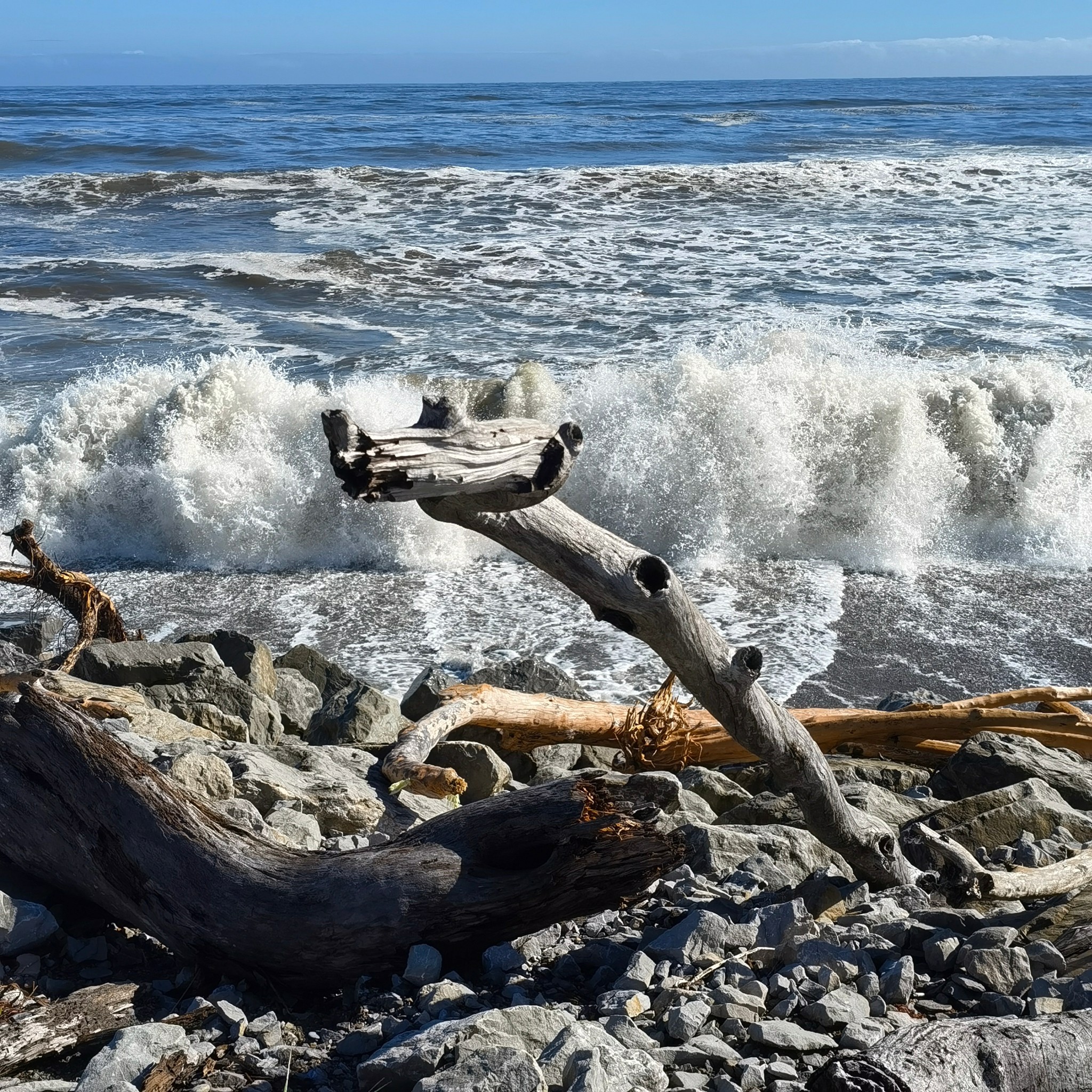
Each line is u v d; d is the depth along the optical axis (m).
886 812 4.50
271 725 5.70
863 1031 2.71
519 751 5.50
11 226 23.64
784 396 10.38
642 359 14.51
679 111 63.91
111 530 10.27
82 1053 2.80
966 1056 2.29
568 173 28.83
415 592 9.19
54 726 3.20
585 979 3.12
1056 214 25.09
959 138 43.09
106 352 15.08
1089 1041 2.40
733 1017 2.78
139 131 46.12
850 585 9.43
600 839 3.01
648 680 7.57
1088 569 9.80
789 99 83.12
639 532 10.33
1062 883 3.56
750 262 20.53
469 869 3.04
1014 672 7.84
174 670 5.76
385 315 17.16
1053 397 10.84
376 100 82.62
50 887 3.37
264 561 9.90
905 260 20.64
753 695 3.15
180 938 3.03
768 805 4.57
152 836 3.05
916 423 10.33
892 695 6.66
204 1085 2.56
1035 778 4.79
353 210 25.30
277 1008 2.99
